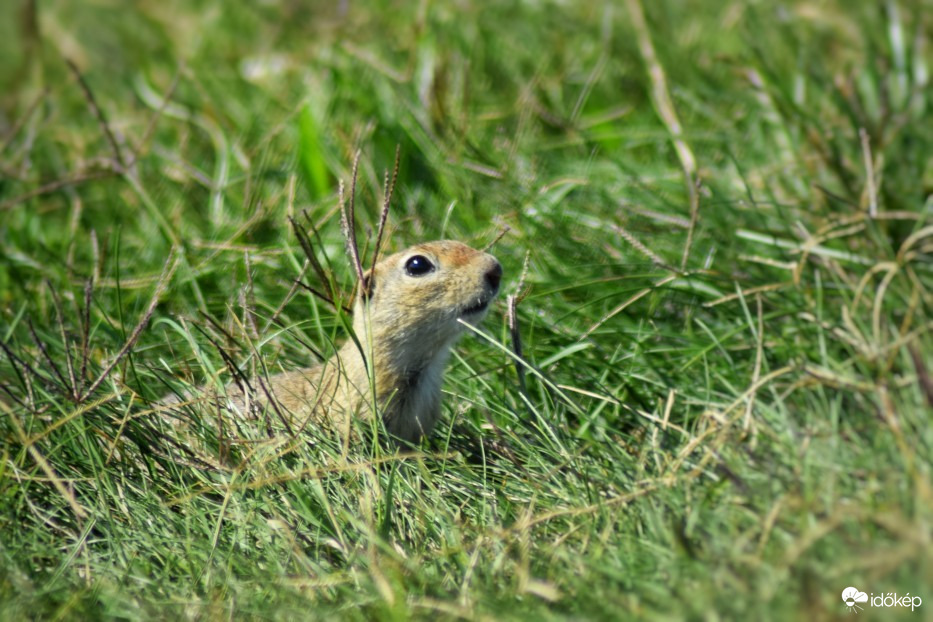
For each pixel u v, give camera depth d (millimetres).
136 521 9227
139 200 15375
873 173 12984
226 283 13148
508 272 12656
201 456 9906
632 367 11148
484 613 7547
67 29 21969
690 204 13398
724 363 10945
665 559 7691
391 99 16000
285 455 9766
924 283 11531
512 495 9266
